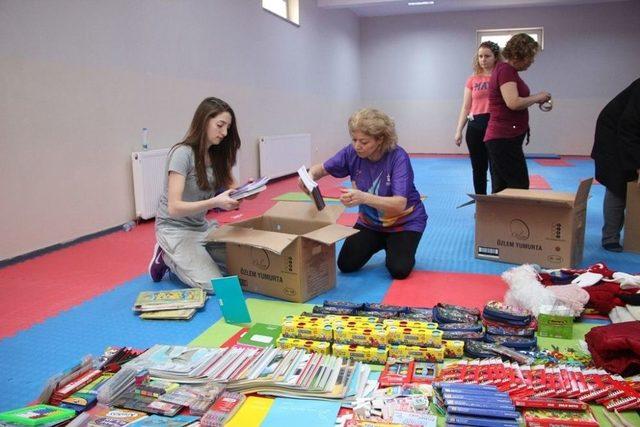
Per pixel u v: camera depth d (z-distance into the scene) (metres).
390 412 1.36
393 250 2.65
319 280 2.42
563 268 2.62
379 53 10.66
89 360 1.67
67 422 1.37
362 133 2.45
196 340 1.95
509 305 2.13
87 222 3.75
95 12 3.73
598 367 1.61
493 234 2.89
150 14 4.30
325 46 8.70
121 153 4.06
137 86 4.19
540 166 8.12
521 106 3.08
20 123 3.18
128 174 4.15
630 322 1.71
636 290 2.09
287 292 2.33
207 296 2.43
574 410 1.38
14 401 1.58
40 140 3.33
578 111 9.77
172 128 4.66
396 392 1.48
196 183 2.52
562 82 9.74
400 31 10.46
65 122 3.52
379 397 1.45
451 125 10.55
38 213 3.33
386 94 10.79
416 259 3.01
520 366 1.61
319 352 1.74
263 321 2.12
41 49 3.31
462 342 1.72
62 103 3.49
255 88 6.24
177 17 4.66
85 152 3.70
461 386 1.44
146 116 4.32
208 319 2.17
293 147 7.20
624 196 3.02
